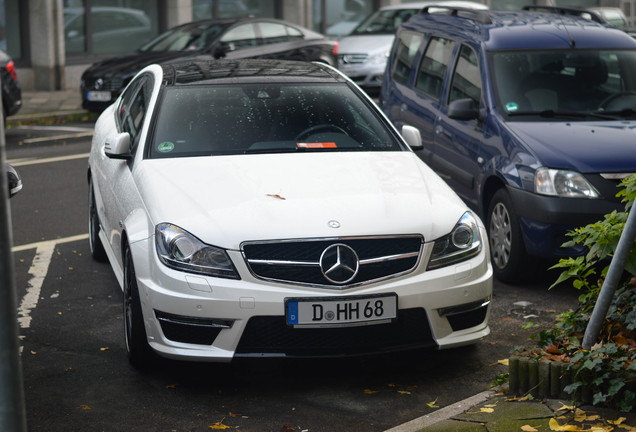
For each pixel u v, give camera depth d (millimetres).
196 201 6016
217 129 7047
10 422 3014
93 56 25641
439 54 10414
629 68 9312
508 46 9352
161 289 5703
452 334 5926
